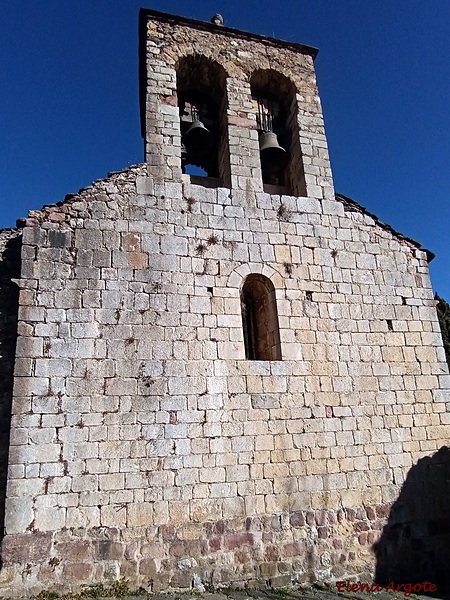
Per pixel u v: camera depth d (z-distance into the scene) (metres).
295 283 10.95
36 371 8.77
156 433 9.02
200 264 10.39
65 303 9.33
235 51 12.99
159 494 8.73
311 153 12.50
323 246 11.49
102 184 10.39
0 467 8.75
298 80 13.28
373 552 9.59
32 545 7.95
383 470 10.17
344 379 10.53
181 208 10.71
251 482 9.26
